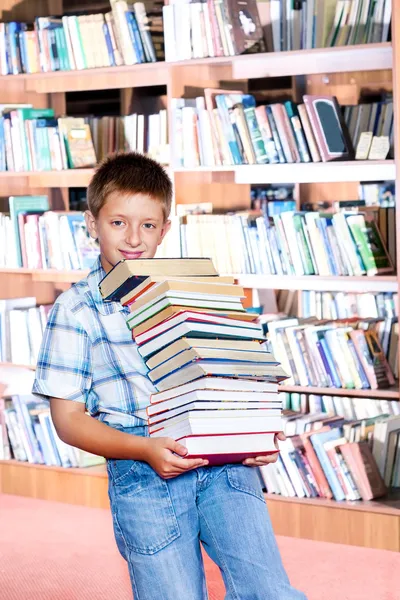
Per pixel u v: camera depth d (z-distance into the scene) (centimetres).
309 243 485
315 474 465
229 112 501
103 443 217
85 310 229
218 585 396
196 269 230
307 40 495
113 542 465
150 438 212
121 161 237
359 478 458
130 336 226
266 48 515
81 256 541
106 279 225
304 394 506
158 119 546
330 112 488
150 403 220
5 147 565
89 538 472
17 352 563
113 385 225
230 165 499
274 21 503
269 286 507
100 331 227
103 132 564
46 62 547
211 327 216
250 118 495
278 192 600
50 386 226
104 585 407
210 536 217
